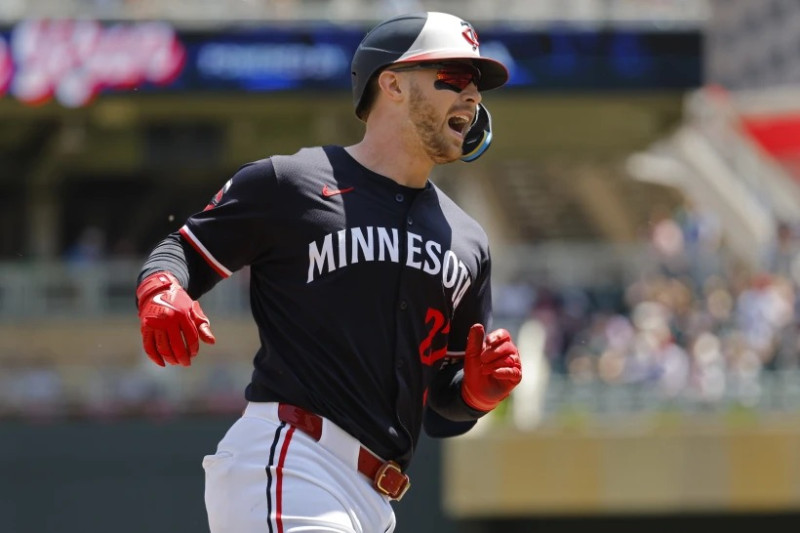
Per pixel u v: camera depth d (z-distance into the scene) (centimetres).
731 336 4731
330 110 5816
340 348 1169
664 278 5088
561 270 5091
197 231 1177
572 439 4419
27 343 4834
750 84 10144
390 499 1208
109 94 5466
